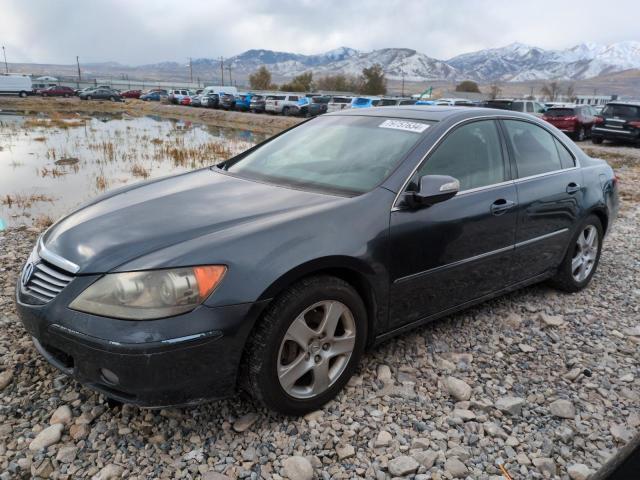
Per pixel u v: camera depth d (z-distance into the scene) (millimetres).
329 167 3447
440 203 3273
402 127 3605
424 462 2516
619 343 3836
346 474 2451
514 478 2475
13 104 50250
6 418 2744
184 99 56219
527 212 3855
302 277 2680
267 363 2564
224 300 2426
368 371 3281
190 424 2734
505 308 4328
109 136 22422
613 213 4953
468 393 3041
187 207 3004
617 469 1501
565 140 4555
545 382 3281
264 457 2521
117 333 2328
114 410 2812
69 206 8781
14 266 4922
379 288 3008
